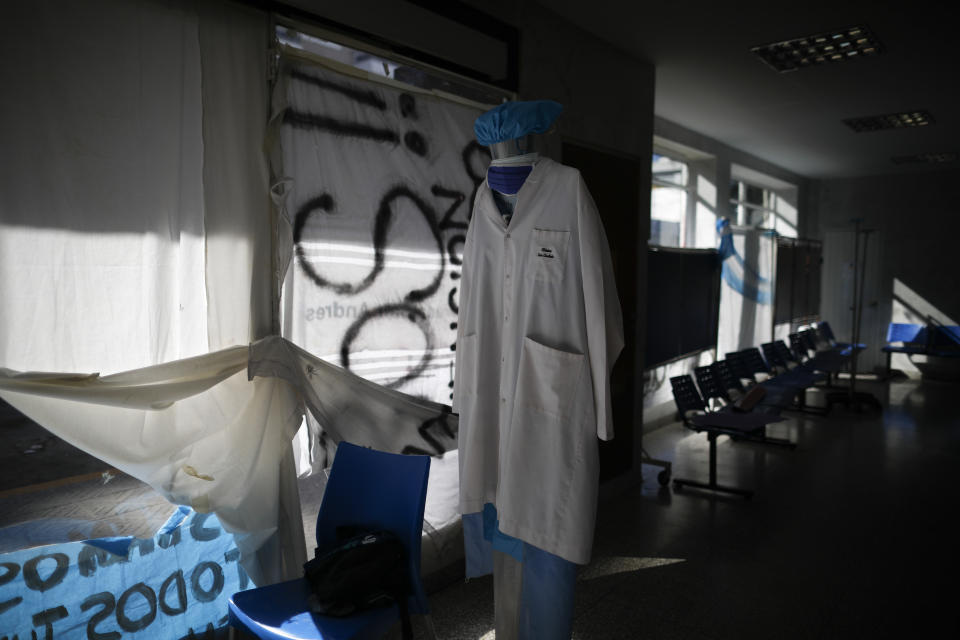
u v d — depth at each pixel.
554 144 3.37
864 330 9.41
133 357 1.80
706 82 4.74
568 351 1.74
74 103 1.66
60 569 1.69
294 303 2.18
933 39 3.86
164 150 1.84
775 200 9.46
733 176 8.10
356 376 2.27
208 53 1.87
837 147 7.15
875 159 7.93
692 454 5.03
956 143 6.91
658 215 6.41
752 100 5.25
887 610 2.59
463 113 2.80
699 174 6.86
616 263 3.94
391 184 2.48
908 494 4.05
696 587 2.78
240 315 1.98
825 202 9.77
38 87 1.60
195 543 1.95
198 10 1.85
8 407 1.61
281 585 1.78
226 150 1.93
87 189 1.70
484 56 2.85
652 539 3.32
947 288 8.86
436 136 2.67
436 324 2.69
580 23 3.54
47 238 1.63
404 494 1.85
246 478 1.98
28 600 1.64
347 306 2.35
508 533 1.74
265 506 2.03
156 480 1.80
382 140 2.45
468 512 1.89
